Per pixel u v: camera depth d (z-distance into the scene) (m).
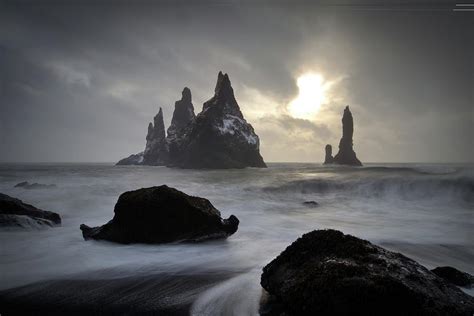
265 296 5.89
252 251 9.51
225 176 38.03
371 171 31.97
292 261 5.76
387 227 13.72
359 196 22.48
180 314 5.25
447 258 9.23
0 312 5.35
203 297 5.94
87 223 13.88
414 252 9.79
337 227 13.67
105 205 18.17
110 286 6.58
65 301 5.79
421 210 18.25
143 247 9.61
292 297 4.91
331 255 5.50
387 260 5.16
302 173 41.09
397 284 4.49
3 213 11.66
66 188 24.23
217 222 10.55
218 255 9.03
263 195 23.06
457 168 28.45
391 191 22.72
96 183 28.91
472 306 4.57
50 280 6.91
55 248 9.41
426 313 4.32
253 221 15.09
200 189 25.19
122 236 9.91
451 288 4.94
